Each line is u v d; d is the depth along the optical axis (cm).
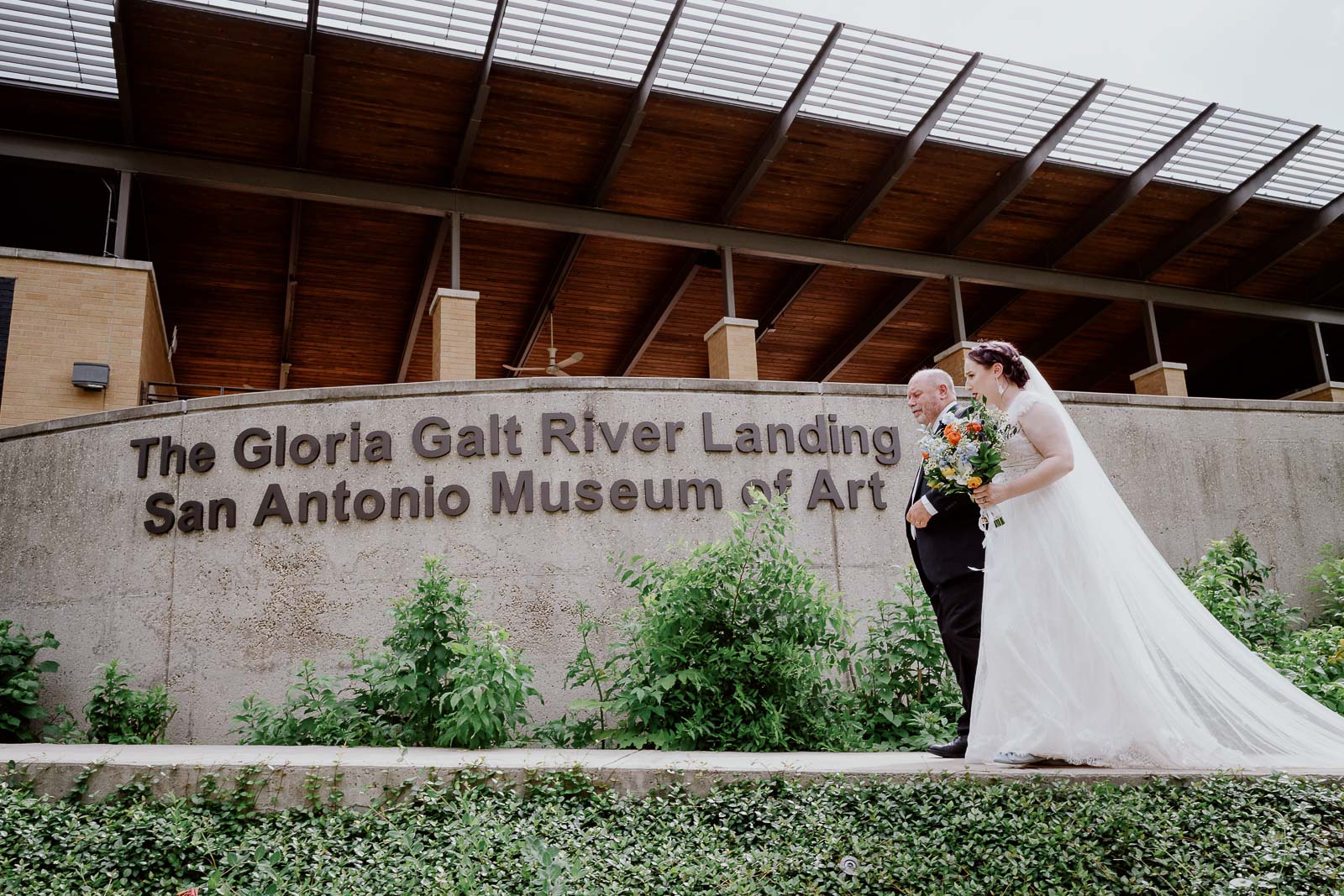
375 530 736
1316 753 412
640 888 326
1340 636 702
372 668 563
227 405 766
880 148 1484
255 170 1355
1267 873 315
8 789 380
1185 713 407
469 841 345
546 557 736
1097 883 319
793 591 574
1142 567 429
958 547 439
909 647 620
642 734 540
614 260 1706
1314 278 2003
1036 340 2172
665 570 601
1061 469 394
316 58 1209
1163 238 1806
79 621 725
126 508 747
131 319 1170
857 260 1692
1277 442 948
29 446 774
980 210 1641
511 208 1484
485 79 1238
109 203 1388
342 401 766
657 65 1269
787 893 322
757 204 1584
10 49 1157
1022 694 394
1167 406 925
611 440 766
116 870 342
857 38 1305
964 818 354
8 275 1134
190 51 1180
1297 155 1591
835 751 545
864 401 816
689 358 2142
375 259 1612
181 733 693
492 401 770
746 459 782
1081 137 1523
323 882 332
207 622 717
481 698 499
